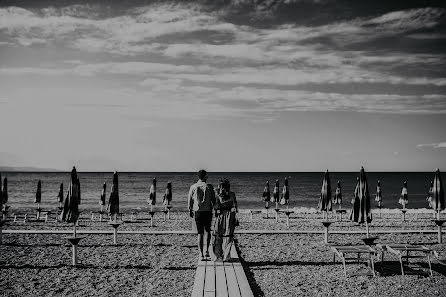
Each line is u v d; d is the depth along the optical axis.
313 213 31.80
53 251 13.80
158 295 8.59
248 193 84.44
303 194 80.50
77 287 9.27
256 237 16.89
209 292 8.02
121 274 10.51
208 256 11.07
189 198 10.62
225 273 9.48
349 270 10.95
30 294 8.73
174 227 21.80
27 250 13.98
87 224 24.02
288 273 10.61
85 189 89.75
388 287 9.26
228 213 10.67
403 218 27.12
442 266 11.45
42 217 29.17
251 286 9.31
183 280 9.88
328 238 16.66
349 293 8.78
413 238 16.59
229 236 10.61
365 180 11.12
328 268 11.23
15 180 152.38
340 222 24.25
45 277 10.19
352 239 16.41
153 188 22.06
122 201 57.19
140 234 17.94
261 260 12.31
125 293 8.79
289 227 21.33
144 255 13.10
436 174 15.80
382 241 15.77
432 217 28.16
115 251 13.81
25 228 21.69
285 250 13.96
